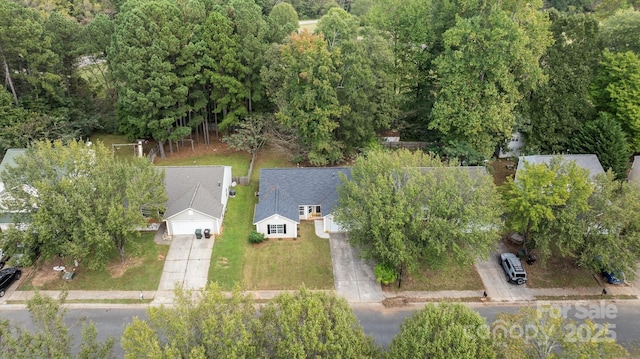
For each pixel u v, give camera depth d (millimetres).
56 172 30562
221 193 38281
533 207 30734
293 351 17469
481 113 42219
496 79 41000
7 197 31750
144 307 29359
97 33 50094
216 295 19562
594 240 30938
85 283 31172
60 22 48406
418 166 34688
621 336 28000
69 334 26719
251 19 47031
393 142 50500
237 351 17500
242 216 38750
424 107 50219
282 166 47219
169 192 37594
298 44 41594
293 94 43938
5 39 43531
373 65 44844
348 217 31844
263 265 33344
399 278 31906
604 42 48188
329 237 36594
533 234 32312
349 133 45688
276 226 35781
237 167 47062
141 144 48406
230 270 32688
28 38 44438
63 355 18250
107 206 29891
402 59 51000
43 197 28594
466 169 33031
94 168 30953
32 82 46062
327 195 38125
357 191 31031
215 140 53438
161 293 30531
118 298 30016
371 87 44188
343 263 33844
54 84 48719
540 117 45375
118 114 48500
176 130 46875
